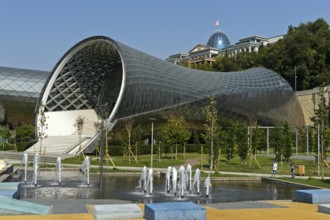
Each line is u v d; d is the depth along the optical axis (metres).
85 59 64.12
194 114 63.34
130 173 33.81
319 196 16.14
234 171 36.75
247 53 116.19
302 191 16.77
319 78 92.62
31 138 65.94
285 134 44.84
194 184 25.84
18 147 57.09
